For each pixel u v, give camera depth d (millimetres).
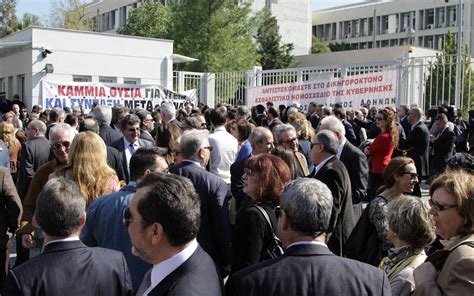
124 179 6320
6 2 45000
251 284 2385
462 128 13812
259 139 5848
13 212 5352
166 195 2359
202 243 4348
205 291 2295
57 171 4383
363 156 6348
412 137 10742
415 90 16250
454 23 66688
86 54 20922
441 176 2986
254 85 20500
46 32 20062
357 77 16656
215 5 30578
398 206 3299
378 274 2463
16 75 21656
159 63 22484
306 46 63688
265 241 3672
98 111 7781
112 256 2834
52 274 2615
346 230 5020
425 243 3215
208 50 30312
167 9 37938
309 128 7574
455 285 2557
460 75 15680
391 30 74000
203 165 4641
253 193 3857
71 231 2732
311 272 2381
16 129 9680
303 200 2484
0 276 5500
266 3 59719
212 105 22406
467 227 2844
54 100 17141
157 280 2359
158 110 11648
